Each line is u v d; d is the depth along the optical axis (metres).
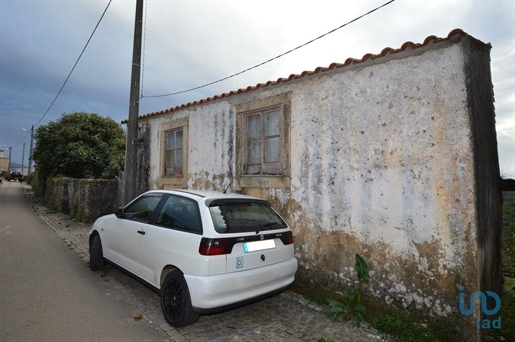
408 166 3.76
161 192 4.42
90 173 16.50
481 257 3.38
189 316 3.32
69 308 3.89
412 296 3.65
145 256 4.02
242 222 3.69
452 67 3.48
